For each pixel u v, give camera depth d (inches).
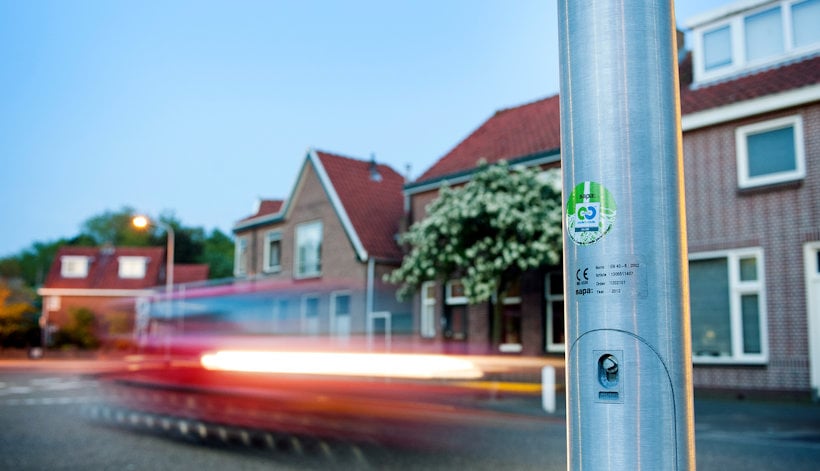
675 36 69.6
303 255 1149.7
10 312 1984.5
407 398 603.8
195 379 824.3
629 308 63.4
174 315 1173.1
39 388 801.6
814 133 561.6
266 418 494.0
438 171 946.1
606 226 65.1
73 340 2010.3
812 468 282.0
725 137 615.5
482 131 992.9
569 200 68.1
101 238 3503.9
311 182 1149.7
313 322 1039.6
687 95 664.4
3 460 329.1
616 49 66.7
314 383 748.0
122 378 918.4
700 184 626.8
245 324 981.8
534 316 772.0
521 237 675.4
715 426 408.5
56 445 374.0
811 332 550.0
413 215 967.0
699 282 625.3
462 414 512.4
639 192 64.8
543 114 922.7
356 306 1018.7
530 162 809.5
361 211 1082.7
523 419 483.8
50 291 2218.3
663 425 62.2
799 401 545.0
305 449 356.8
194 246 3410.4
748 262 596.7
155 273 2303.2
